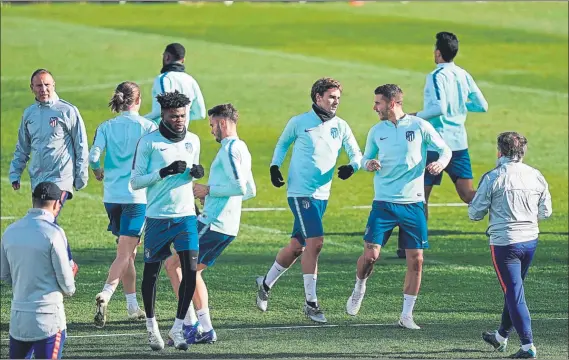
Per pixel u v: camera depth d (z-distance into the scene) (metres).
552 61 85.25
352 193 52.09
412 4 104.00
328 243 40.50
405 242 27.17
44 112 29.50
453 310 29.55
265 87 75.62
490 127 66.69
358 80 78.12
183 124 24.41
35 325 19.53
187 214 24.44
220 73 79.25
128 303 28.08
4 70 78.00
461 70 36.19
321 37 92.38
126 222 27.56
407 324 27.17
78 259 36.34
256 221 45.00
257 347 24.88
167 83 33.09
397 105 27.09
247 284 32.62
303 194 27.86
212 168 25.41
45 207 19.86
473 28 95.38
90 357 23.77
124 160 27.78
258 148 61.44
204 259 25.44
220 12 100.50
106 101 71.38
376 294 31.45
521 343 24.02
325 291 31.84
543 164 58.66
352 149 28.27
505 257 24.19
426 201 37.38
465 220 45.56
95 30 92.00
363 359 23.67
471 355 24.34
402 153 26.83
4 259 19.75
